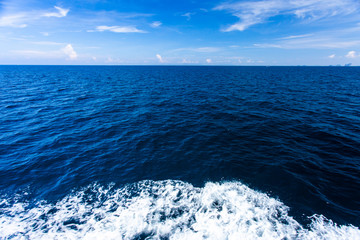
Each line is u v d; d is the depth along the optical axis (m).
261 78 45.59
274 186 5.86
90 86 30.16
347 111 14.05
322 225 4.38
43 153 8.05
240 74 62.28
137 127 11.39
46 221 4.55
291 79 41.88
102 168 6.95
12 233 4.20
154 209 4.90
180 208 4.94
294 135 9.84
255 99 19.30
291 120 12.20
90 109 15.63
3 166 6.97
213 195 5.45
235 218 4.57
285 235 4.11
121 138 9.73
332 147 8.36
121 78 46.25
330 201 5.18
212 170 6.79
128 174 6.57
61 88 27.22
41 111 14.66
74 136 9.95
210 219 4.55
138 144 9.01
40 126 11.36
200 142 9.21
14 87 26.80
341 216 4.66
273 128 10.90
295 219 4.56
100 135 10.13
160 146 8.80
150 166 7.09
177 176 6.45
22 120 12.38
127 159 7.61
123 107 16.47
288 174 6.43
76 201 5.25
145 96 21.88
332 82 34.47
